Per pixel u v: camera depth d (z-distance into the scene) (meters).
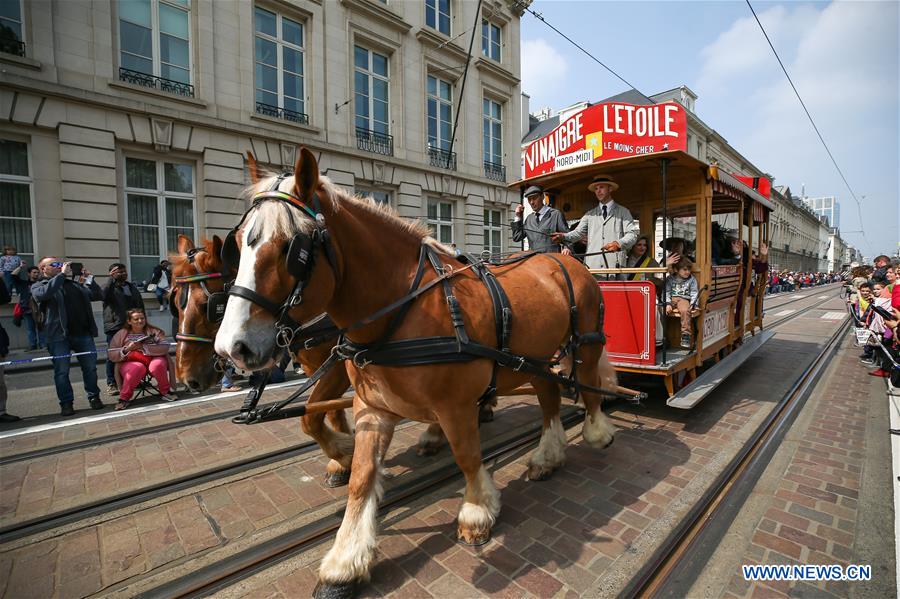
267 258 1.76
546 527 2.72
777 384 6.20
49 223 9.07
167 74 10.43
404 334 2.23
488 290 2.60
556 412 3.49
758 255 7.86
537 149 5.63
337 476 3.28
